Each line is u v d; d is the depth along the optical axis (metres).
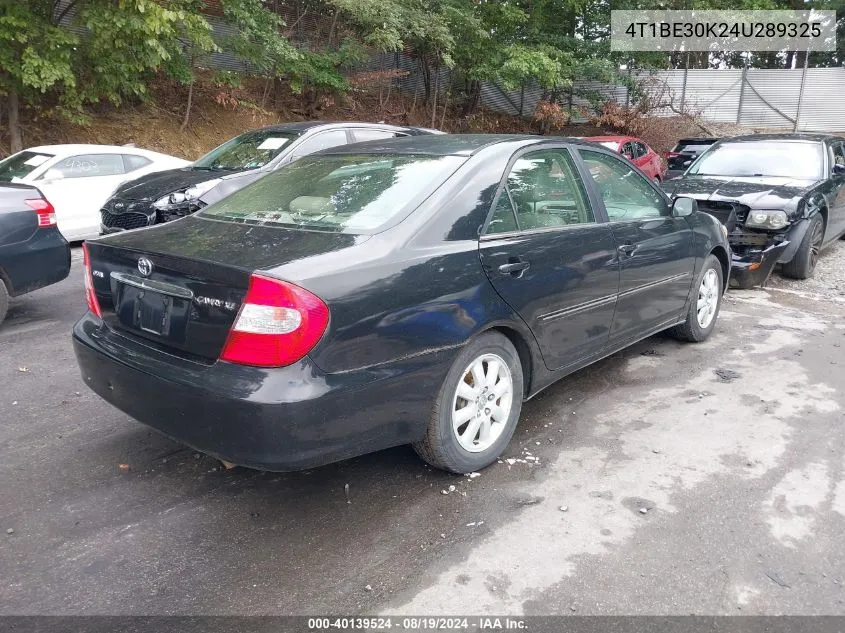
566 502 3.17
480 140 3.79
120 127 14.08
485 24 18.39
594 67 19.81
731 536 2.91
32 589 2.56
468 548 2.82
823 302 6.93
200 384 2.67
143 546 2.83
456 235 3.18
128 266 3.08
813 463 3.54
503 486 3.31
